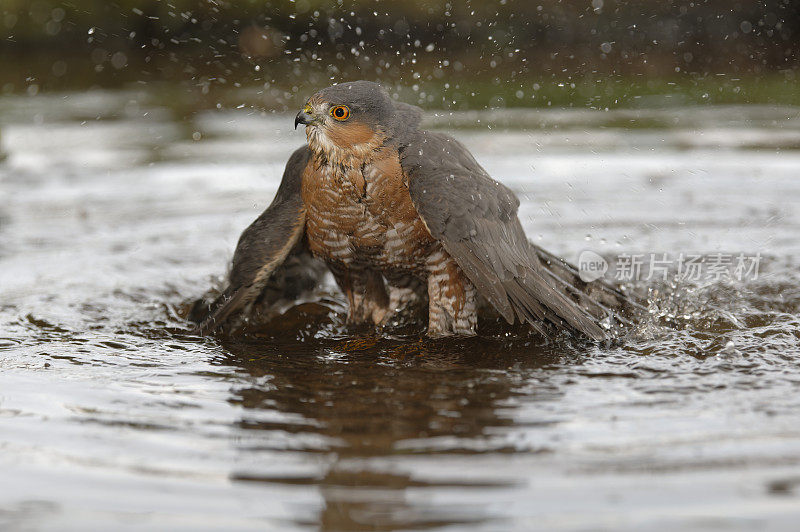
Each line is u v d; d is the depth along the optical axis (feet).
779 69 90.48
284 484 19.47
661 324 32.63
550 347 30.63
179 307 36.24
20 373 27.78
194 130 73.92
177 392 25.96
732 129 69.31
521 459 20.54
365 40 95.76
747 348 29.60
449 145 32.91
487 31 96.78
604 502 18.37
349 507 18.38
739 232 45.01
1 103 87.10
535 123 72.49
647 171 57.88
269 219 33.47
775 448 20.90
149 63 101.86
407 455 20.93
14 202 53.93
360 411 24.21
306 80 91.35
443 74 90.58
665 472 19.67
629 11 97.66
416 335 32.96
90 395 25.59
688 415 23.32
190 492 19.12
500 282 30.22
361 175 31.45
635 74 90.89
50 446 21.61
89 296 37.32
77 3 106.73
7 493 19.10
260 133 71.97
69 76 99.50
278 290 36.19
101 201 53.93
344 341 32.30
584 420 23.09
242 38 98.78
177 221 49.80
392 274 34.17
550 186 54.85
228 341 32.14
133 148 67.46
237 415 23.90
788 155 61.00
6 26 107.86
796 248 42.19
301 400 25.25
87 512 18.26
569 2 98.02
